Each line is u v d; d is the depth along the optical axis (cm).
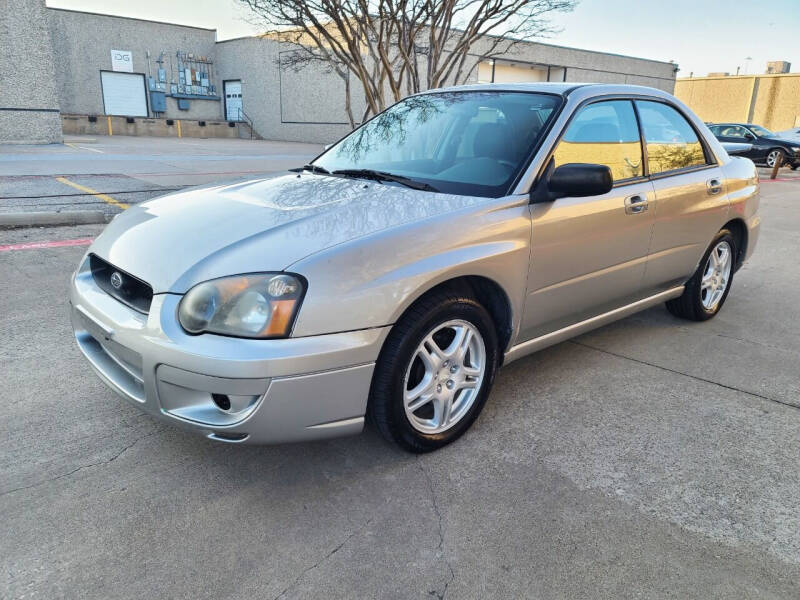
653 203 343
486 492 240
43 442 260
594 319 344
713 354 392
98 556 199
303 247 220
